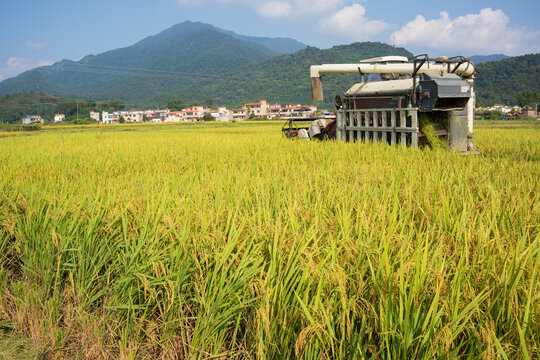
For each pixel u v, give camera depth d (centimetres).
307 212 347
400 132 1000
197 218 340
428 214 362
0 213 433
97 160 975
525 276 230
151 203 397
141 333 300
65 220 384
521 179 528
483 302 223
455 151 854
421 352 201
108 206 397
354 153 894
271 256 265
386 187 493
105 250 349
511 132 1970
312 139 1353
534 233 317
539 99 17100
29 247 381
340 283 220
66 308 322
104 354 283
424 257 228
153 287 293
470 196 392
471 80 1057
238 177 566
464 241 276
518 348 192
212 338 259
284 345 230
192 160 910
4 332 331
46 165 911
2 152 1323
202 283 274
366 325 229
